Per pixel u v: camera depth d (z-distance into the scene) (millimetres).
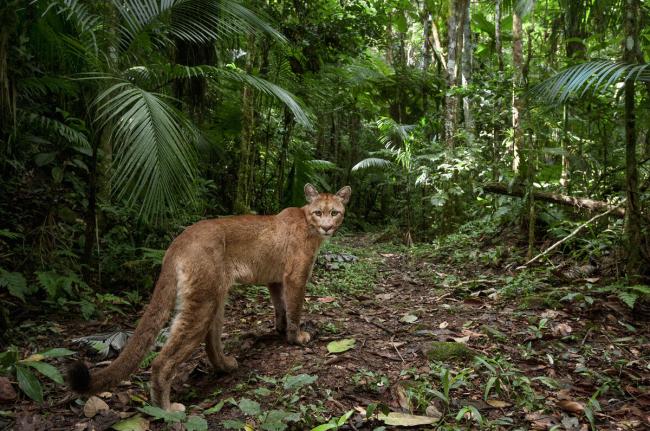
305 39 9898
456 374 3674
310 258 4285
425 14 14664
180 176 4105
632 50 5137
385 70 15578
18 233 5137
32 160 5703
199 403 3379
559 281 5926
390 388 3439
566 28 7906
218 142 8078
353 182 18078
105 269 5523
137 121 3973
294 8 10094
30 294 4859
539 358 3961
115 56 4766
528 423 3062
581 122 7309
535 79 7484
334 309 5453
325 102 11547
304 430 2924
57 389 3443
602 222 6609
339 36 10469
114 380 2908
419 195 12297
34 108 5625
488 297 5730
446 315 5180
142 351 3082
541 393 3432
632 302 4738
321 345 4320
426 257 8820
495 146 9312
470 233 9109
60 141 5867
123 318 4922
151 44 5375
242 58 10133
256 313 5309
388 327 4801
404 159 11203
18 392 3309
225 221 3902
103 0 4688
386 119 11820
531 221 6832
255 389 3475
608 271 5848
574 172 7617
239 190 8289
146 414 3094
